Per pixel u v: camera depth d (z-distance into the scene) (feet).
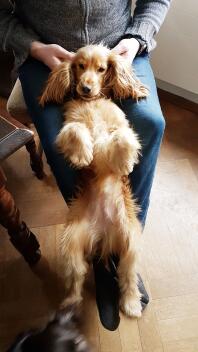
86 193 3.75
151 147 3.87
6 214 3.76
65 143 3.63
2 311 4.33
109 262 4.09
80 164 3.61
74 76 3.99
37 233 4.99
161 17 4.50
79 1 3.98
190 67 5.69
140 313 4.12
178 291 4.41
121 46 4.11
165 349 4.00
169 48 5.66
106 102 3.93
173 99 6.59
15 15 4.52
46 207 5.27
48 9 4.11
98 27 4.27
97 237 3.76
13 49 4.43
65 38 4.32
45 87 4.01
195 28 5.18
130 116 3.90
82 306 4.29
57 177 4.02
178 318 4.21
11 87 6.68
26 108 4.63
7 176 5.65
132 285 3.95
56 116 3.99
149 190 4.21
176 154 5.86
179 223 5.02
